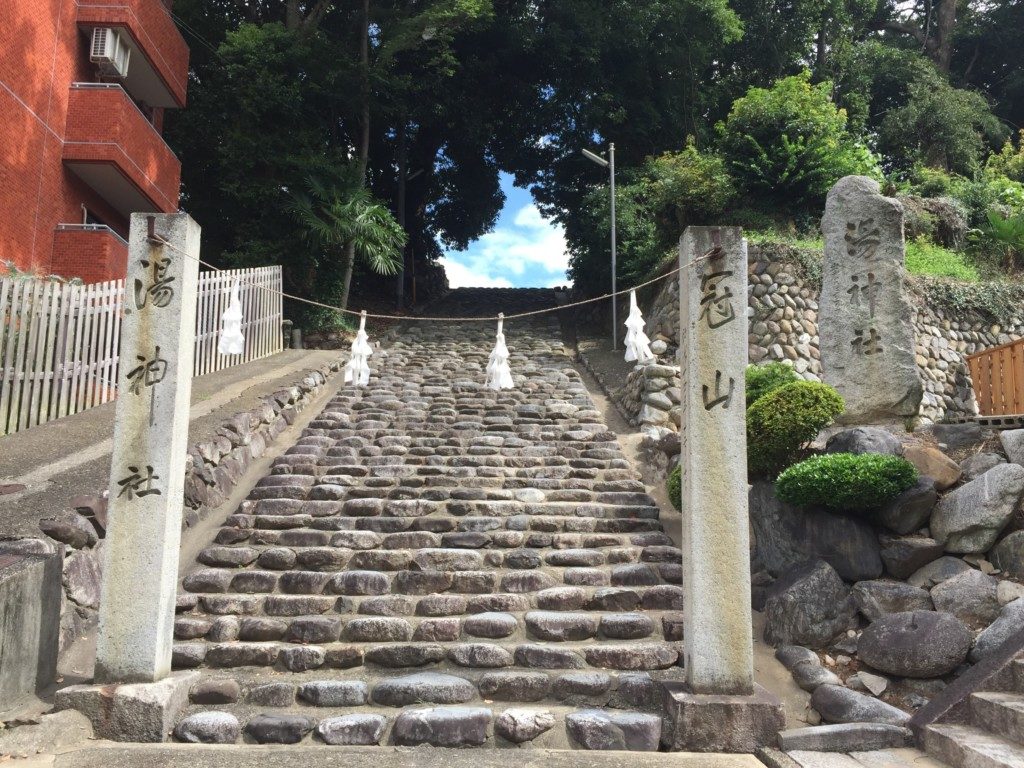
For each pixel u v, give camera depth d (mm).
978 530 6039
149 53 15375
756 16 23859
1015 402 8391
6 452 7828
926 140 23891
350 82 20172
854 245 8961
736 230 5477
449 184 26562
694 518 5180
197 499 7891
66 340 9430
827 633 5910
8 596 4809
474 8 19062
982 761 4043
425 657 5648
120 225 16375
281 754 4586
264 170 19281
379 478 8844
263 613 6297
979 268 16516
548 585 6711
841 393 8711
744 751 4754
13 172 12109
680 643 5836
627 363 15164
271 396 10891
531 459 9727
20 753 4422
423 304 24391
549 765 4480
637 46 22375
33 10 12609
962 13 29719
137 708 4828
